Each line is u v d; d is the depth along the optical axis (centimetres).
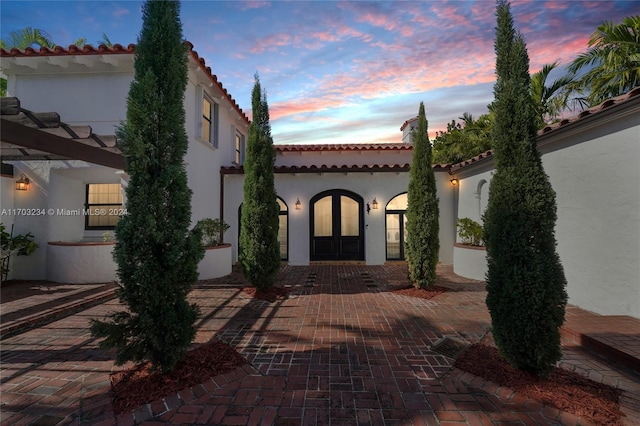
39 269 845
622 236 507
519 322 323
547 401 292
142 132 332
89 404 297
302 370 366
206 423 270
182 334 346
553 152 649
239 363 380
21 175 851
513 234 329
